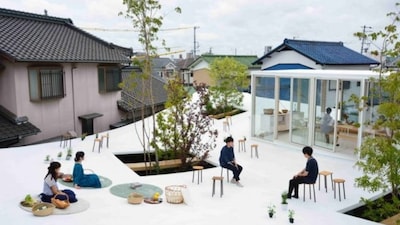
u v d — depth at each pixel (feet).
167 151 31.45
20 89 35.14
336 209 20.21
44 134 38.52
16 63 34.50
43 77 37.55
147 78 28.86
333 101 31.04
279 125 36.45
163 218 18.48
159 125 31.42
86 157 30.76
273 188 23.82
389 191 21.77
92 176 23.25
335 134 31.01
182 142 30.81
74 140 37.32
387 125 16.43
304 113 33.76
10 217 17.46
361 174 26.37
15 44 35.58
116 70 49.65
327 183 24.63
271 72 36.24
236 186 24.17
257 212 19.67
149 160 30.14
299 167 28.71
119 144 35.81
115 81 49.67
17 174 25.16
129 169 27.81
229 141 24.97
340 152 31.01
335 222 18.31
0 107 36.11
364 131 27.68
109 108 49.14
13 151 31.78
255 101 38.58
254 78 38.32
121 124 49.67
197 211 19.70
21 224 16.70
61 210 18.71
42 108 38.06
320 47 60.80
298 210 19.97
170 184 24.56
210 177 26.27
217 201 21.39
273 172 27.40
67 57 38.83
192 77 99.45
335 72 31.94
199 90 39.42
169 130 31.22
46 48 38.65
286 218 18.81
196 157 30.35
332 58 55.52
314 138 33.06
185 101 31.32
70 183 23.56
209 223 17.98
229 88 56.59
